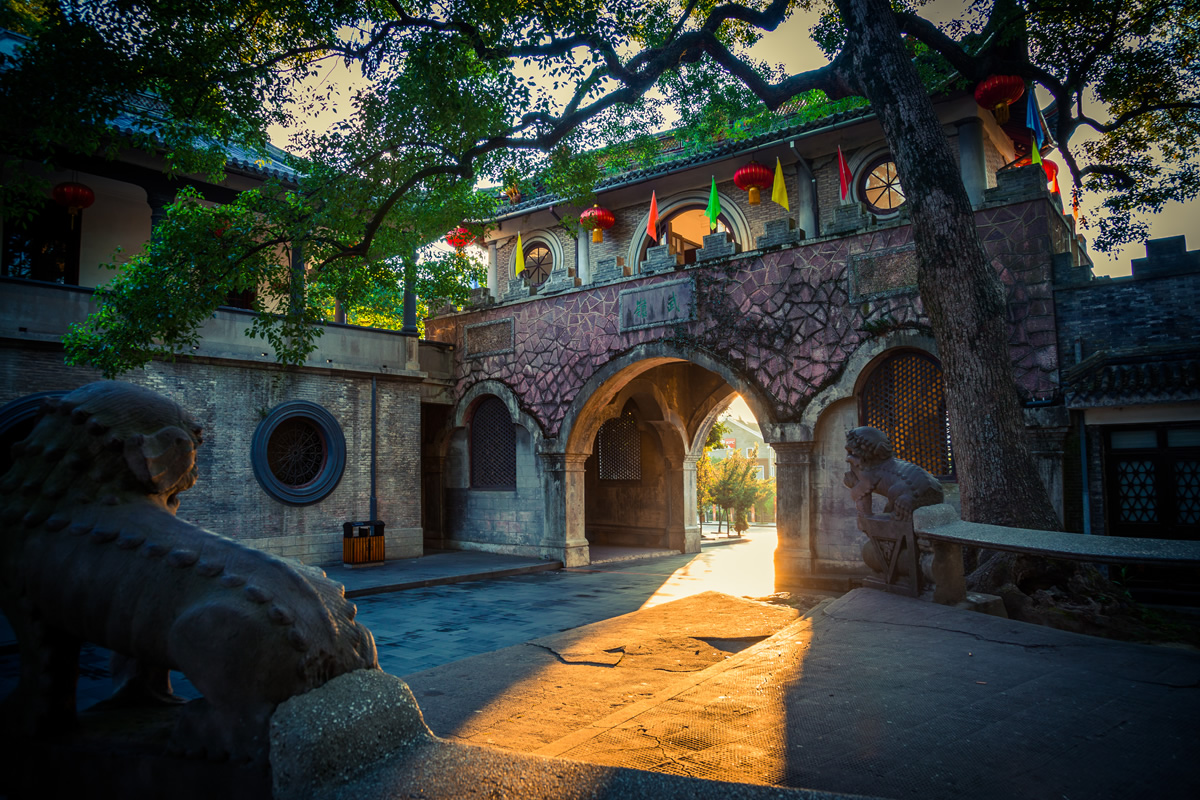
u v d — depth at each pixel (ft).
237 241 33.91
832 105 43.88
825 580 39.40
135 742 5.34
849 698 8.16
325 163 34.83
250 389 46.09
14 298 37.60
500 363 57.77
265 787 4.37
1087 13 31.14
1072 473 33.27
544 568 50.80
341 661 4.94
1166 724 7.14
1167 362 30.96
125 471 5.82
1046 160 49.42
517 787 4.08
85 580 5.41
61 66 25.63
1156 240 32.01
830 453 40.45
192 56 28.40
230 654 4.61
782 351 42.14
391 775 4.34
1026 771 6.02
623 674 10.14
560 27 30.01
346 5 28.25
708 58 37.09
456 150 34.17
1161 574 31.68
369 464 51.96
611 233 60.13
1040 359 33.99
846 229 40.16
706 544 74.18
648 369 55.16
